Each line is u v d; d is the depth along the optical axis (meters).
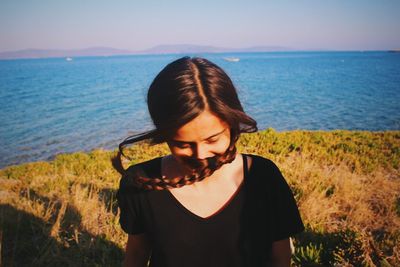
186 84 0.99
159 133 1.12
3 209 5.23
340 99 35.84
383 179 6.68
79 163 9.62
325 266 3.71
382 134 11.99
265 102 34.44
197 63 1.07
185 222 1.24
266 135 11.15
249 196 1.24
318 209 4.88
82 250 4.10
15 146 19.38
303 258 3.74
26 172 9.21
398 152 9.27
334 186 5.97
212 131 1.05
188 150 1.11
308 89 47.16
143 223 1.32
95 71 117.75
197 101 0.98
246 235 1.25
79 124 25.78
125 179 1.31
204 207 1.24
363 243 3.70
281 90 46.03
